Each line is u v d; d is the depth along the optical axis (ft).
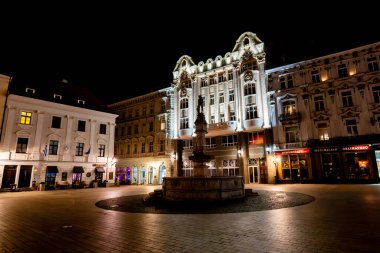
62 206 44.50
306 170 98.02
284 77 109.50
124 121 159.22
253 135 112.98
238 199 49.14
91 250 18.52
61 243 20.49
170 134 134.21
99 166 121.39
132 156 149.89
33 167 99.45
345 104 95.40
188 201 46.34
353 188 67.10
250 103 111.75
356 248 17.54
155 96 146.10
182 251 17.80
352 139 89.56
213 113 125.70
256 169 110.32
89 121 121.70
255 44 116.88
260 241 19.84
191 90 132.77
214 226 25.90
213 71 127.85
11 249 19.06
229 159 116.98
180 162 130.72
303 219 28.22
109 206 43.65
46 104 107.14
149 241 20.61
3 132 93.86
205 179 46.88
